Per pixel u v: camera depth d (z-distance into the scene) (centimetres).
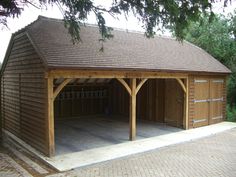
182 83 1245
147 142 1030
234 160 834
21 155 899
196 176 703
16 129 1155
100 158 834
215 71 1372
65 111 1566
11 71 1207
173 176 701
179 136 1130
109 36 825
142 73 1075
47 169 762
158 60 1196
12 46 1180
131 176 699
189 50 1566
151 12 739
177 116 1314
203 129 1282
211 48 1812
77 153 888
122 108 1667
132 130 1056
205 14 737
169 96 1357
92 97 1669
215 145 1010
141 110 1538
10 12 781
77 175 706
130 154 874
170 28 793
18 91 1115
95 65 910
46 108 855
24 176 707
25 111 1045
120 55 1101
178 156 872
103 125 1369
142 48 1301
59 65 823
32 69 962
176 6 713
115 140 1062
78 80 1472
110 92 1734
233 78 1766
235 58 1762
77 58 920
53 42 980
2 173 730
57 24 1165
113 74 986
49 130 848
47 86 841
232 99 1789
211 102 1414
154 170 744
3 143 1058
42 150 899
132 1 750
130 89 1051
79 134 1170
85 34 1205
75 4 738
